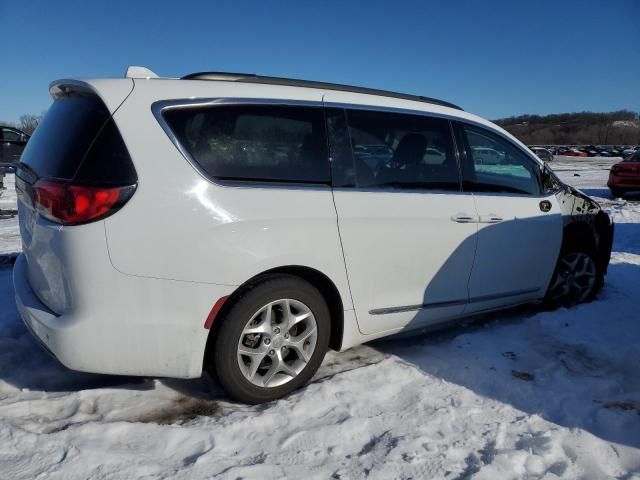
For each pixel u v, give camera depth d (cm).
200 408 299
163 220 265
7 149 1302
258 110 301
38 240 281
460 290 380
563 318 430
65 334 261
